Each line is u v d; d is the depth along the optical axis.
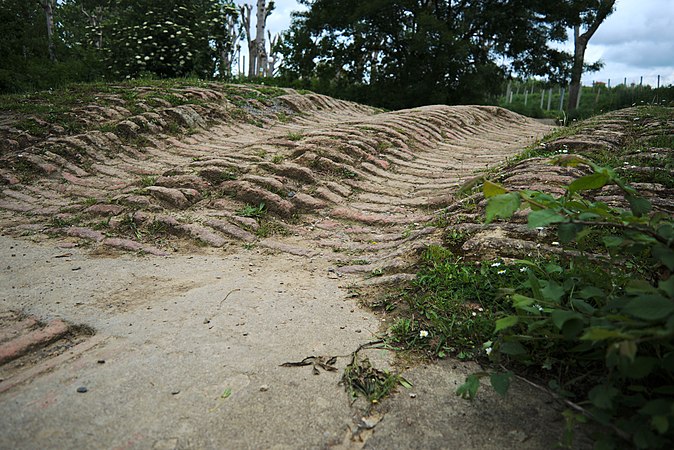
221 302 2.94
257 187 5.13
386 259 3.63
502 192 1.93
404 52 20.36
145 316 2.74
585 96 34.31
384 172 6.34
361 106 13.27
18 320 2.69
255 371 2.17
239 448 1.69
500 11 19.34
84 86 10.55
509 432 1.77
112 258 3.82
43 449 1.64
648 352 1.77
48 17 21.22
